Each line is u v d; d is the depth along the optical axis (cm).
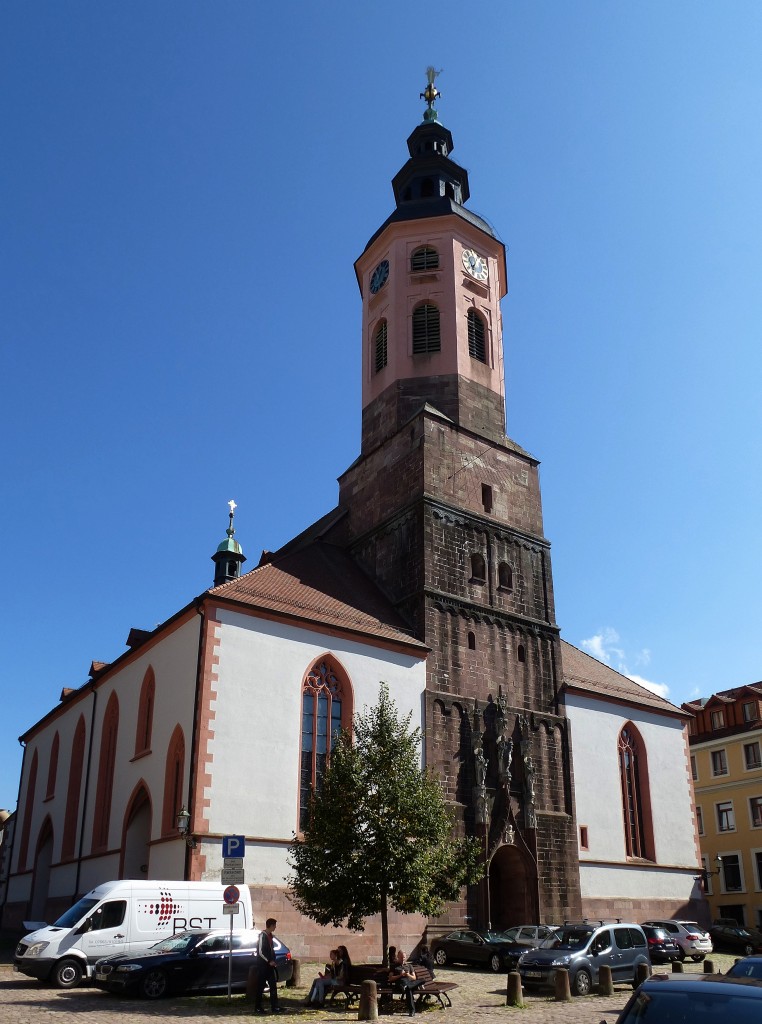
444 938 3569
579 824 4416
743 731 6550
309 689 3688
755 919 6178
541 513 4969
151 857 3447
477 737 4097
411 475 4591
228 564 5681
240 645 3538
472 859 2698
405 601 4344
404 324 5062
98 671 4647
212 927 2873
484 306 5212
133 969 2416
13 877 5569
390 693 3912
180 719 3516
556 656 4653
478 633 4372
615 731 4831
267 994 2506
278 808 3397
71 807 4709
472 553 4538
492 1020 2145
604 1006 2434
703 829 6700
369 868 2467
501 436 4981
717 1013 910
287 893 3080
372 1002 2138
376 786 2611
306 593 4031
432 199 5422
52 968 2644
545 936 3372
